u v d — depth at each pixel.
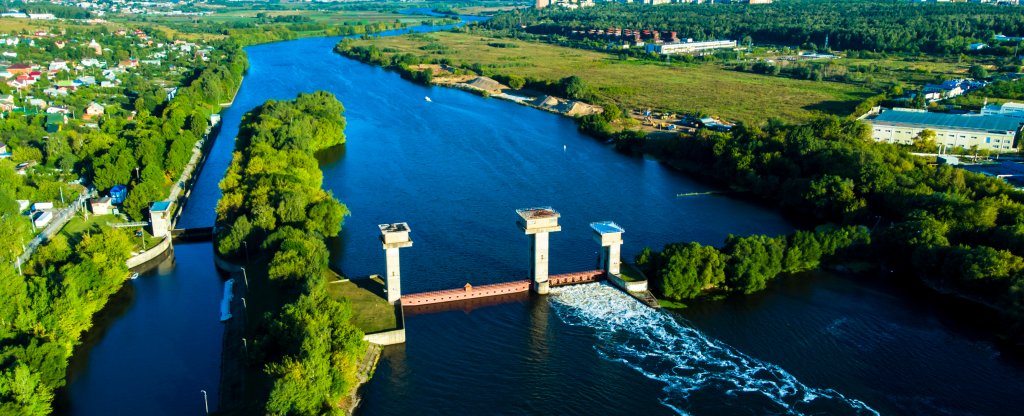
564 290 191.62
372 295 183.00
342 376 140.12
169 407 144.12
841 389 151.25
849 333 171.50
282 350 149.62
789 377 155.50
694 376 155.62
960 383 152.88
